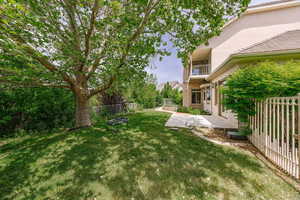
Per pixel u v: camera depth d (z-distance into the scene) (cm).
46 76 397
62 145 394
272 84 339
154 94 1822
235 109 434
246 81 385
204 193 204
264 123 332
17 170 277
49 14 320
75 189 219
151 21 382
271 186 219
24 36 325
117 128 568
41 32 323
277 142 282
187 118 834
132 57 477
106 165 283
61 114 688
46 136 507
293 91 339
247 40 988
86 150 355
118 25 356
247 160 302
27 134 562
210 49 1123
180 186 219
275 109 322
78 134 490
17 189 224
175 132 507
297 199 193
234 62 573
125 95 1298
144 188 217
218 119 793
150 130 534
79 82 552
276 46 518
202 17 377
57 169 275
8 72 396
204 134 496
